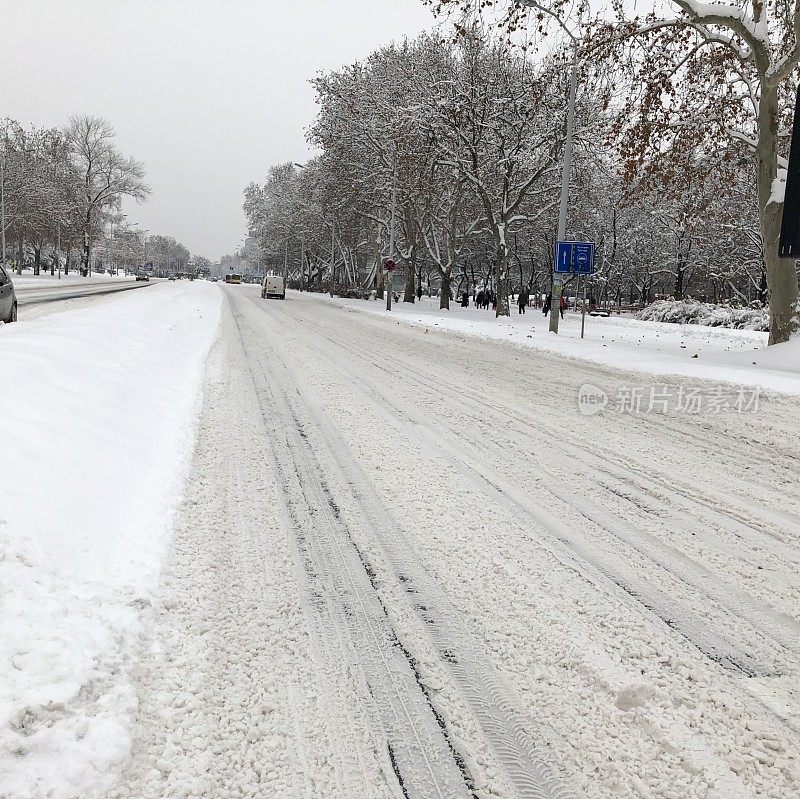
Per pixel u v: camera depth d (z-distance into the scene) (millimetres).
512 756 2307
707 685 2744
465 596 3463
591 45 19828
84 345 9086
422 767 2240
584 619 3260
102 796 2029
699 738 2416
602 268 57906
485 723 2471
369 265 77938
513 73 33594
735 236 42094
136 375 8586
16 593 2883
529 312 48844
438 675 2758
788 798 2137
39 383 6090
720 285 57375
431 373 12445
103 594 3113
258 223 100938
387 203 47562
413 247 52219
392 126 38375
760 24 16828
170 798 2061
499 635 3086
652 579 3746
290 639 2986
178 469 5301
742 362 15414
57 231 76500
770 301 16859
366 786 2150
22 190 68125
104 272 142125
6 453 4238
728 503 5188
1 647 2520
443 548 4086
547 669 2824
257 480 5293
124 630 2863
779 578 3812
